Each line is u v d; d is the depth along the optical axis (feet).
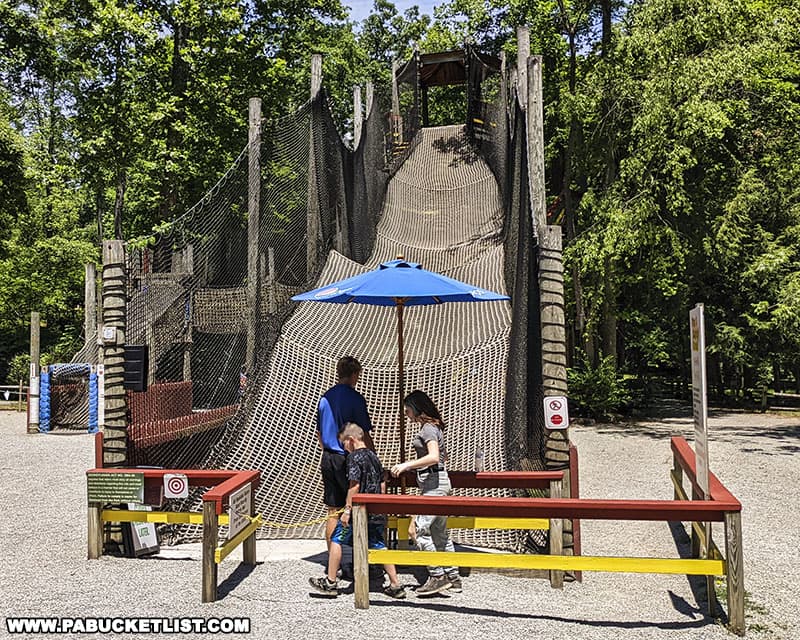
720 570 17.25
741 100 62.90
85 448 48.21
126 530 22.85
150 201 77.46
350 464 19.40
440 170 75.10
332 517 20.15
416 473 21.50
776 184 71.51
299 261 40.70
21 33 73.31
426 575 21.17
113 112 72.74
